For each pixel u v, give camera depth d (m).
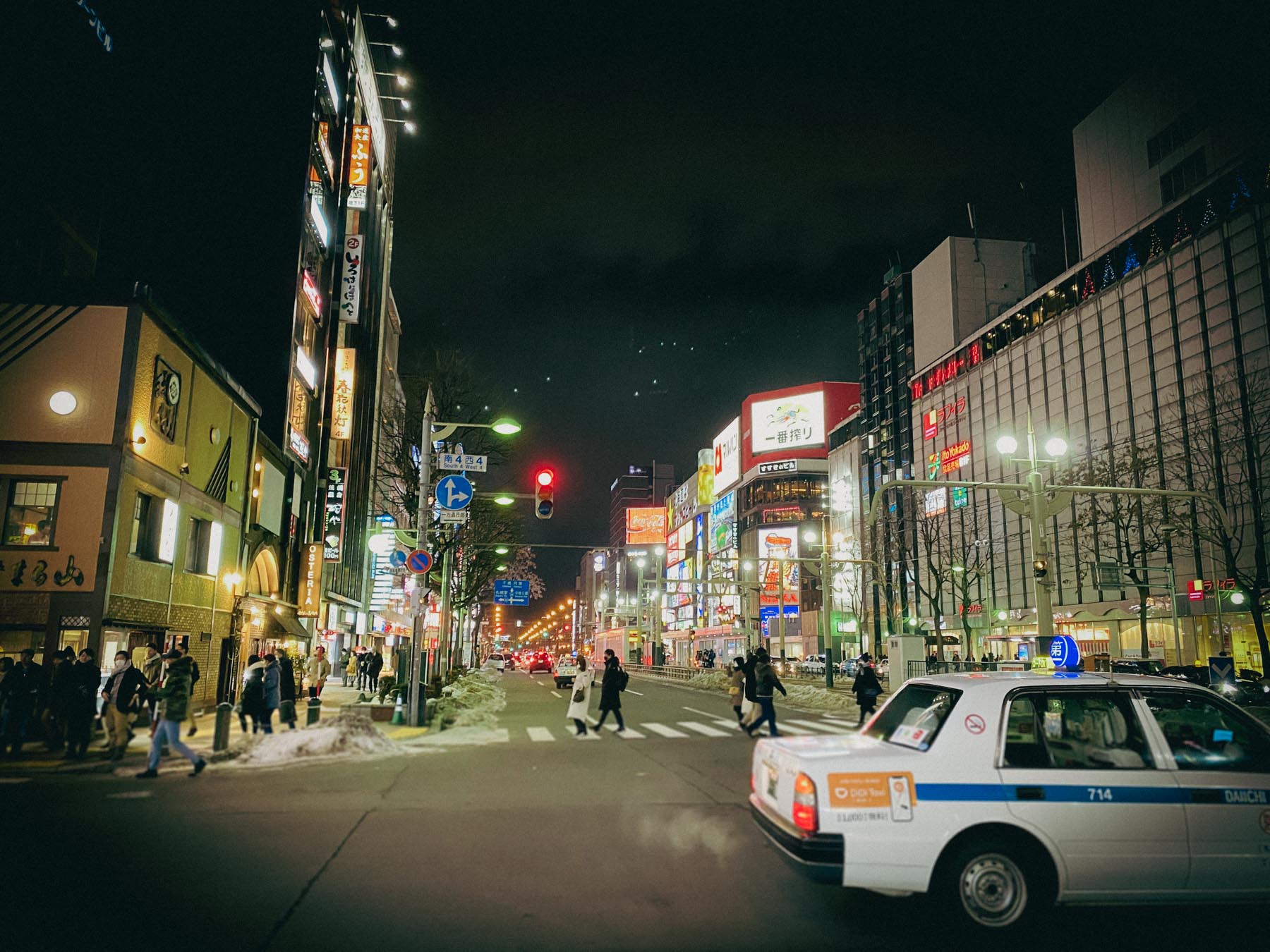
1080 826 4.92
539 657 69.44
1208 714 5.48
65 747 13.94
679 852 7.11
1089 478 46.38
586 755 13.89
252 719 15.88
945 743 5.11
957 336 81.12
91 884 6.02
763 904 5.64
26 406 16.92
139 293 17.47
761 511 111.69
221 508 22.84
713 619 120.75
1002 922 4.89
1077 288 64.50
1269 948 4.86
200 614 21.59
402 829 7.98
